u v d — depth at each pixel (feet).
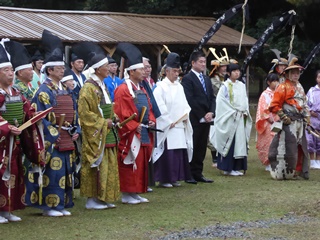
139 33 62.69
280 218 26.78
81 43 30.81
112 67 36.88
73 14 63.10
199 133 36.58
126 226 25.49
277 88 37.50
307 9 74.95
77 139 28.40
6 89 25.68
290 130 37.29
